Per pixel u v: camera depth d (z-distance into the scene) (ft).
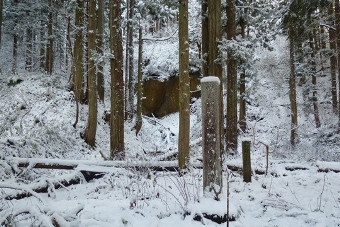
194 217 17.10
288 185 24.79
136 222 16.47
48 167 28.94
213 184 18.79
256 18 57.82
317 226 16.51
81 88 63.00
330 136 60.80
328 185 24.54
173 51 88.28
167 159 39.75
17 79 73.87
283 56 108.06
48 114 56.39
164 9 65.41
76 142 48.67
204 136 19.03
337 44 56.54
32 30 101.35
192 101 81.76
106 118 62.69
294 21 38.78
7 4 92.17
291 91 69.00
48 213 14.57
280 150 49.08
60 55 113.09
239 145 57.36
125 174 27.68
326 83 91.50
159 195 21.52
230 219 17.03
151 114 82.64
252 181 25.64
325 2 36.88
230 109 42.22
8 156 30.17
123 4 69.97
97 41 59.88
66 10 66.54
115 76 41.55
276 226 16.57
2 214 14.75
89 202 19.33
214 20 33.32
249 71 62.03
